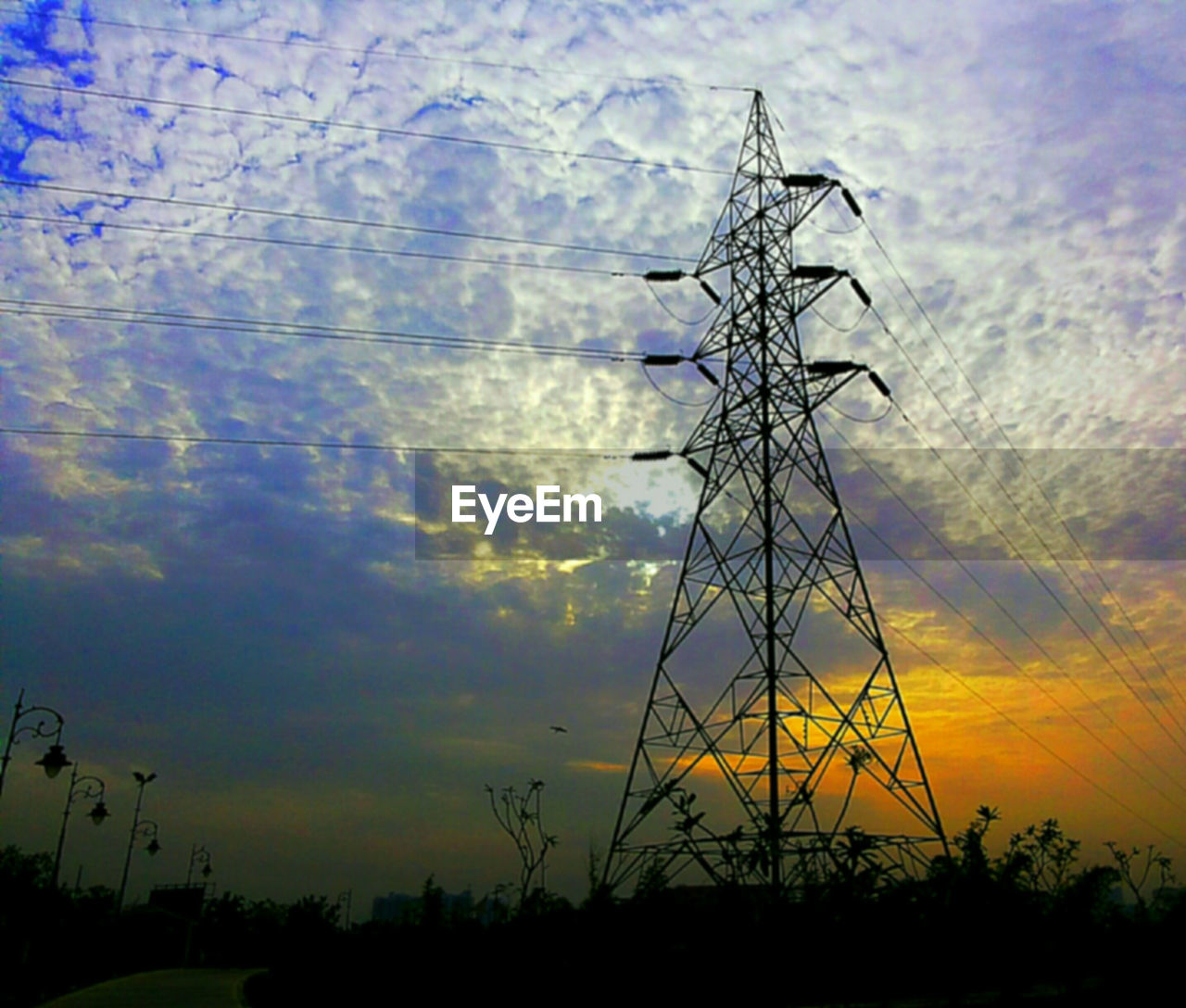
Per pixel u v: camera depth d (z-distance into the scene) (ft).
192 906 339.77
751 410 127.54
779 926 107.34
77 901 280.31
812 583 119.65
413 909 196.24
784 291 132.87
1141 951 134.92
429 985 137.39
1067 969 142.92
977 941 123.95
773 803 109.60
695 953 115.85
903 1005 114.11
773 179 138.21
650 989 113.50
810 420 127.24
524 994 123.24
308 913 187.83
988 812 159.74
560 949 127.54
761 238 135.33
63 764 110.93
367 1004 136.77
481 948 140.05
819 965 114.11
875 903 120.47
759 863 108.99
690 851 114.01
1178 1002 125.49
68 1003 135.85
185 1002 140.46
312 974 157.69
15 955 174.60
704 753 117.08
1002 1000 120.47
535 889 173.17
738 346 131.34
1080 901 150.00
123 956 260.42
